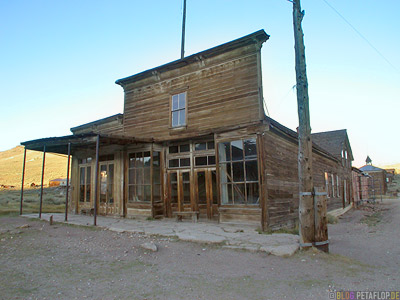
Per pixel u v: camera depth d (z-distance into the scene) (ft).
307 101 21.75
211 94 34.86
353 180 84.94
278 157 33.06
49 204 63.87
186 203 36.42
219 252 20.11
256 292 13.19
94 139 32.50
